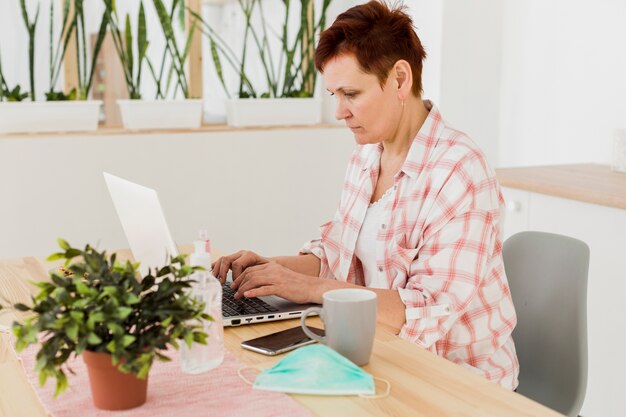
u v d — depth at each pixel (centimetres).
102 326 98
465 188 147
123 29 339
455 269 143
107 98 343
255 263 163
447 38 319
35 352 125
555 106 306
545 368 166
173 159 326
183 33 345
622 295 229
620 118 280
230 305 148
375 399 106
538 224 254
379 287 160
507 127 330
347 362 110
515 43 321
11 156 298
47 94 312
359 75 149
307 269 176
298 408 103
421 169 154
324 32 151
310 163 353
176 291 101
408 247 155
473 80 327
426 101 164
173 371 117
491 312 152
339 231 179
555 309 165
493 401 105
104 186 315
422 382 112
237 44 361
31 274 181
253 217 345
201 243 118
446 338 151
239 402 105
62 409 103
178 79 335
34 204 304
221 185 337
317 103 358
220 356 119
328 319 118
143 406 104
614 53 279
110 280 100
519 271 172
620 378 233
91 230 316
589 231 237
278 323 140
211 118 364
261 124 349
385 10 150
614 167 270
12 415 102
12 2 318
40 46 324
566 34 298
